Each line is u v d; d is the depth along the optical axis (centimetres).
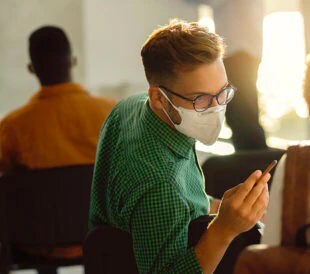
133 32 557
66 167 303
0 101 555
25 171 304
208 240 182
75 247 321
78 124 326
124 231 191
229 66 363
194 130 193
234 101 364
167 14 538
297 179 155
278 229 170
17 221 306
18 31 552
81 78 552
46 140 326
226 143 388
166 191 183
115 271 193
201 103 189
